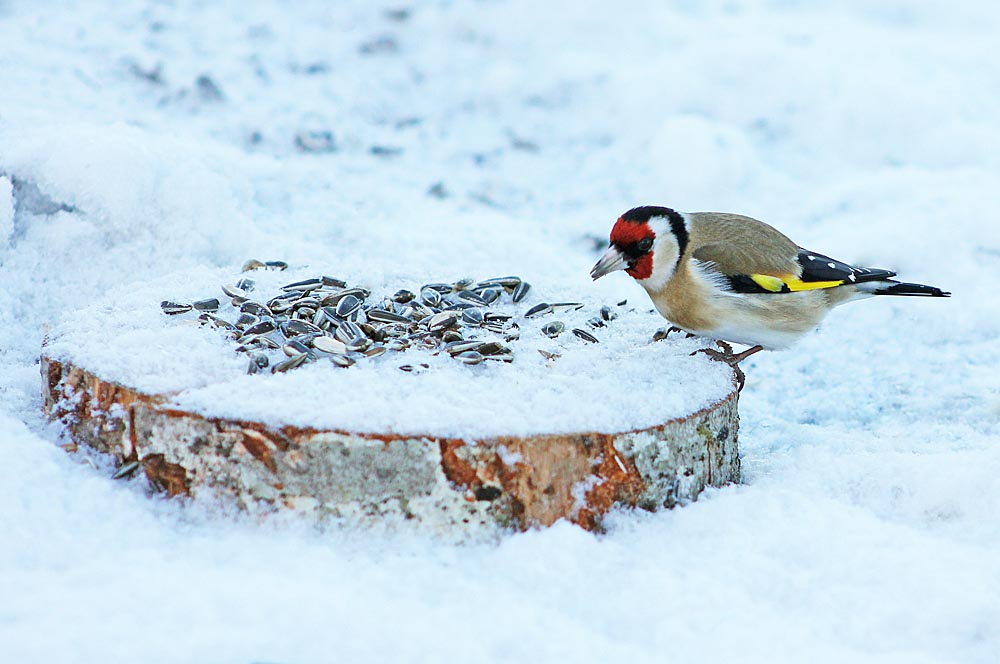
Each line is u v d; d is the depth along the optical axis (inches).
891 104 656.4
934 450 364.5
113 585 247.4
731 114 671.8
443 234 512.1
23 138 473.1
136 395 288.2
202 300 353.7
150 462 290.8
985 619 255.8
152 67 631.8
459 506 280.8
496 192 589.9
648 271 356.5
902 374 447.5
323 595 245.9
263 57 707.4
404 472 277.3
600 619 256.2
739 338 361.4
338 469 276.8
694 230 359.3
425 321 341.7
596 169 624.1
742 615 256.1
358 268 394.0
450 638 236.7
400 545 278.4
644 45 766.5
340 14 784.9
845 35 776.9
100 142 449.7
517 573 269.6
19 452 292.7
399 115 677.3
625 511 294.0
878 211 567.5
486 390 299.4
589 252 532.7
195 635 229.9
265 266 398.0
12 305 410.9
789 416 419.2
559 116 682.8
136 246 442.3
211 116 612.7
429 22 779.4
